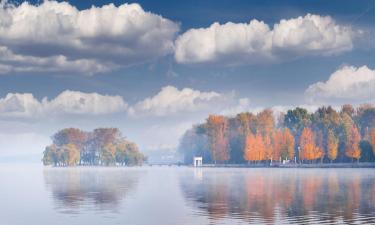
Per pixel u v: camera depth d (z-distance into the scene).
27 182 106.81
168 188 80.19
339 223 39.31
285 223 39.50
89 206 52.97
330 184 83.94
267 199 58.53
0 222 41.66
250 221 40.72
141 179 115.94
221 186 83.50
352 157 199.50
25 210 49.94
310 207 49.81
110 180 112.56
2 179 124.19
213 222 40.38
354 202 54.19
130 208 50.62
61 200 60.50
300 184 85.31
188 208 50.06
